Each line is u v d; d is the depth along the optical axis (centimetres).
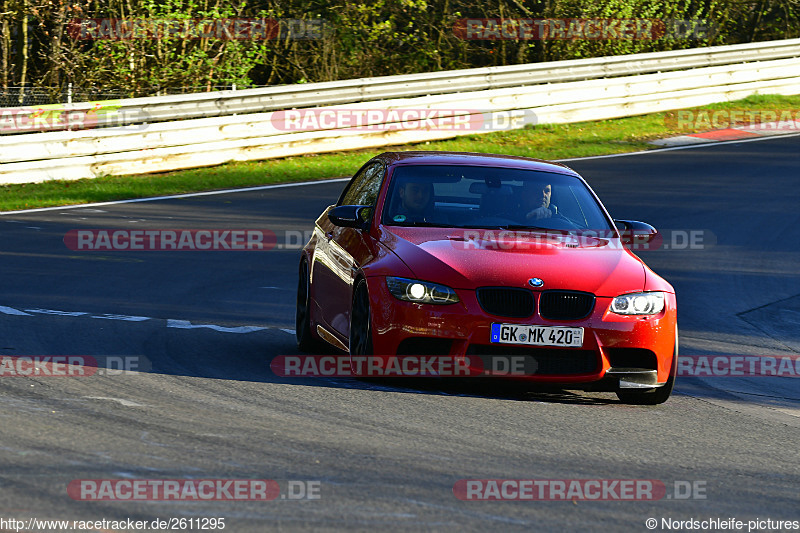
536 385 2573
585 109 8681
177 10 8631
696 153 7531
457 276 2325
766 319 3669
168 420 1934
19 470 1573
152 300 3431
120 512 1418
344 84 7625
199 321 3142
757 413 2425
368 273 2408
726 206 5753
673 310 2422
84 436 1789
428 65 10550
